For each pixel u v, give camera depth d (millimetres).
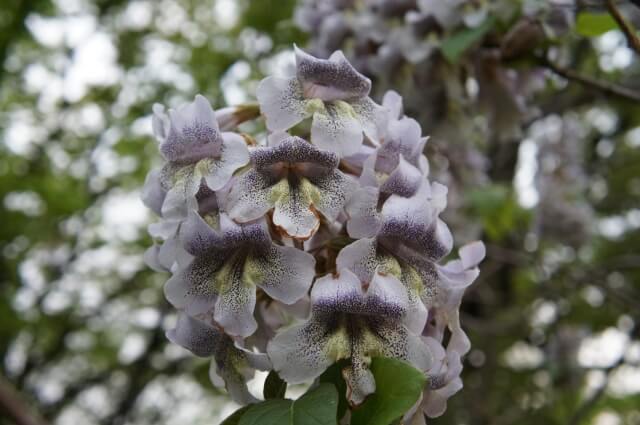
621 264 6180
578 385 7570
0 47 7926
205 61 8539
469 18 3730
